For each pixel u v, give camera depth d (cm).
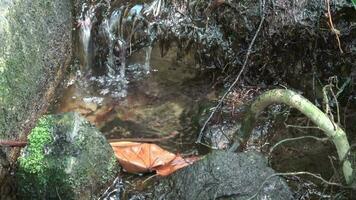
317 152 227
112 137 243
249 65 255
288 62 251
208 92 260
